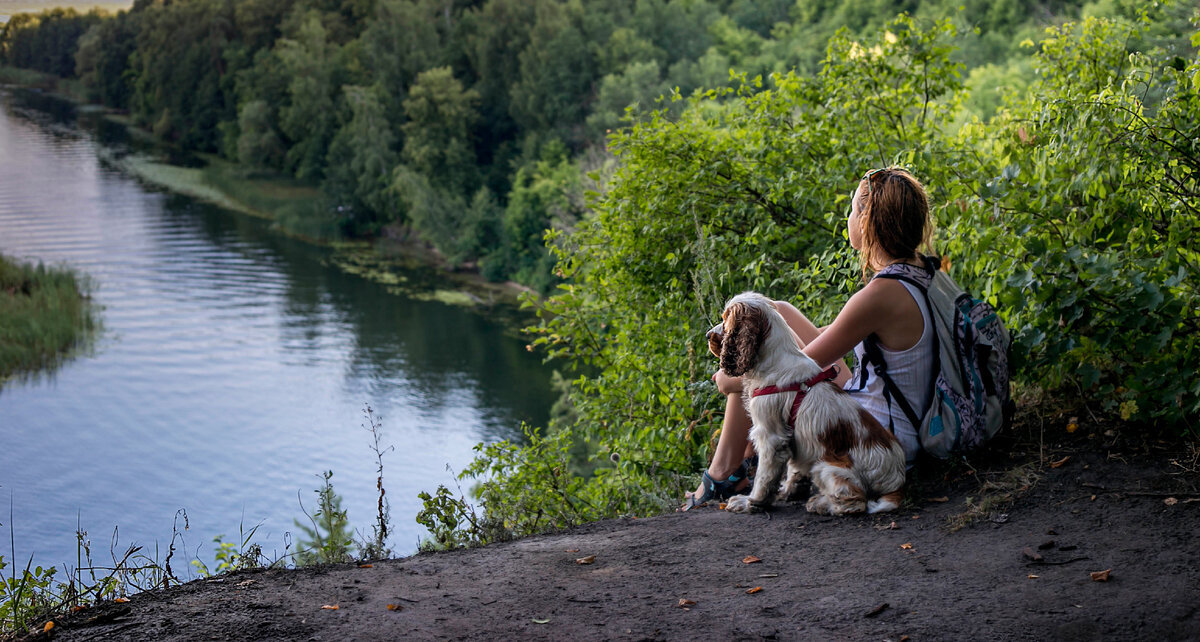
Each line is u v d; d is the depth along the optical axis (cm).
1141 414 399
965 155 607
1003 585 294
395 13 9412
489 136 8538
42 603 342
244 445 3828
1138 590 280
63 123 12606
